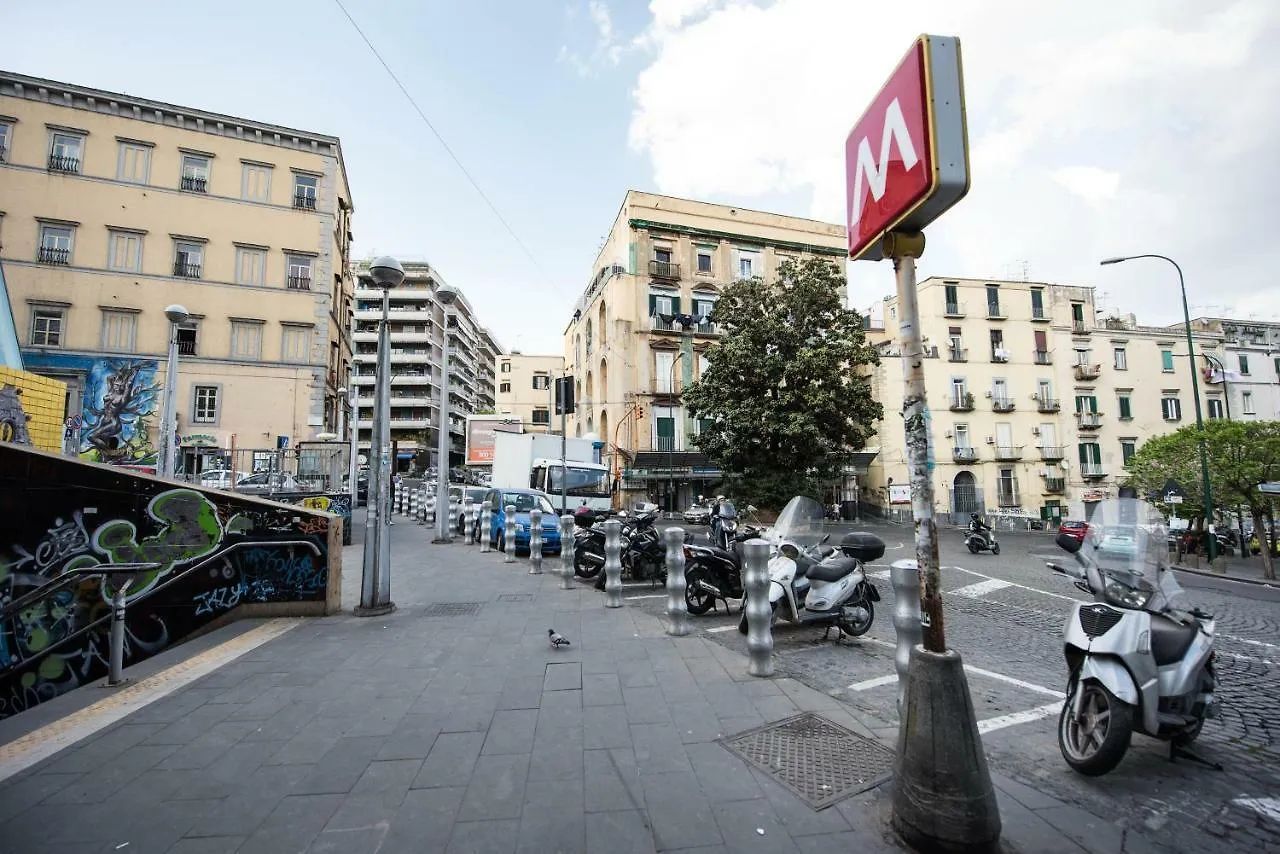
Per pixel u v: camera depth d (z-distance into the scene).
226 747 3.67
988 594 9.90
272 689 4.68
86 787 3.19
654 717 4.11
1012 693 4.93
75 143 28.47
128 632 6.10
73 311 27.78
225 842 2.69
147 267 29.02
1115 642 3.49
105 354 28.12
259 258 31.00
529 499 14.11
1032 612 8.41
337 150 33.38
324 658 5.48
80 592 5.79
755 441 18.81
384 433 7.46
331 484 16.98
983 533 17.33
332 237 32.66
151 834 2.75
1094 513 4.21
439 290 13.66
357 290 64.69
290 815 2.91
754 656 4.96
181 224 29.67
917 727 2.68
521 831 2.76
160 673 5.08
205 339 29.66
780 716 4.12
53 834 2.75
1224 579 15.75
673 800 3.03
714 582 7.58
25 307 27.19
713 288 34.09
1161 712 3.57
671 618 6.24
